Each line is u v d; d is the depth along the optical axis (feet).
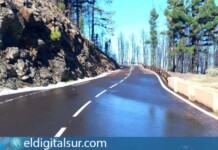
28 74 89.86
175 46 266.77
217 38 260.42
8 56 84.74
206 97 55.31
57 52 114.52
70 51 136.36
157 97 69.31
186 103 59.57
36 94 71.97
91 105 54.54
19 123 37.78
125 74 186.39
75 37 148.56
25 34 96.43
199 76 158.61
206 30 257.34
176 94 76.74
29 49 96.37
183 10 256.73
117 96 70.08
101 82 118.62
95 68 176.14
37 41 99.50
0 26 82.02
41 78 95.81
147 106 54.34
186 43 270.46
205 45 272.31
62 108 50.55
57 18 133.28
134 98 66.54
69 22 154.10
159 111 48.88
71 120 40.09
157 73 197.16
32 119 40.47
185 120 41.29
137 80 132.77
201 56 364.99
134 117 42.91
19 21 89.97
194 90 64.39
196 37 259.19
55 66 108.47
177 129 35.63
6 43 86.99
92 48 199.82
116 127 36.01
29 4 107.24
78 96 69.00
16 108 49.90
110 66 233.14
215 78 138.62
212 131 34.86
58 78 107.34
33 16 100.37
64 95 70.64
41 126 36.17
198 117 43.88
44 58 105.19
